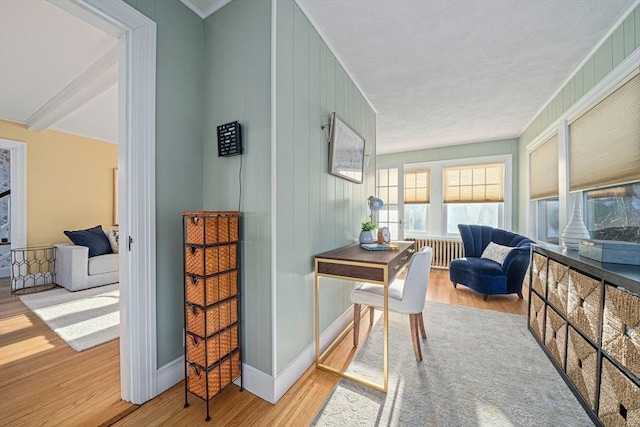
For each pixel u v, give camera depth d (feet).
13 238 11.74
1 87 8.85
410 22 6.07
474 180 15.35
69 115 10.66
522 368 5.85
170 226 5.12
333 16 5.91
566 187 8.61
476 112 11.20
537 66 7.82
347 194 8.23
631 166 5.82
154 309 4.78
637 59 5.55
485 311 9.33
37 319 8.05
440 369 5.78
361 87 9.11
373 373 5.62
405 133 13.88
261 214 4.91
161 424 4.23
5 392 4.89
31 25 5.95
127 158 4.58
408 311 5.93
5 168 14.71
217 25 5.56
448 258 15.53
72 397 4.76
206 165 5.72
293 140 5.39
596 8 5.64
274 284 4.82
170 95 5.12
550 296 6.25
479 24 6.12
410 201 17.02
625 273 3.87
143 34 4.63
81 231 12.14
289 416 4.42
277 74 4.88
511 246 11.33
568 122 8.61
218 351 4.64
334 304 7.26
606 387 4.06
